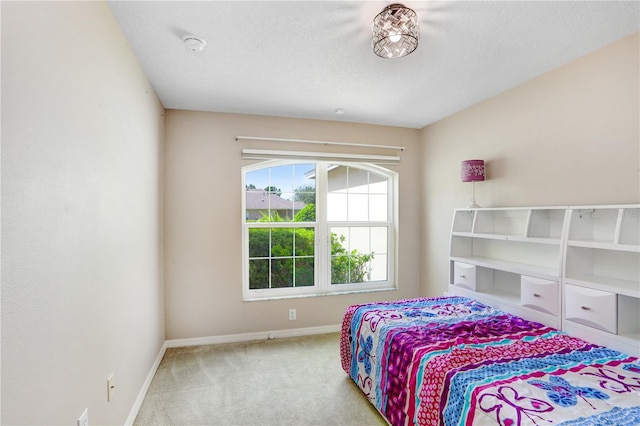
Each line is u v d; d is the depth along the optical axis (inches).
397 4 62.9
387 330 79.4
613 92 77.5
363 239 150.6
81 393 51.0
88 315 53.5
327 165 145.6
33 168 38.5
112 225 64.6
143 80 89.9
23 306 36.7
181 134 123.7
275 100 115.6
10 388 34.6
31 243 38.2
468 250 121.8
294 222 141.2
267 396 89.0
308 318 137.9
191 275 124.5
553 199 92.0
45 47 40.8
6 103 33.7
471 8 64.3
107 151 62.1
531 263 99.6
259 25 69.8
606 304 68.9
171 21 68.0
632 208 70.5
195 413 81.0
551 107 92.4
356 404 85.6
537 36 74.6
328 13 65.8
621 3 62.9
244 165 130.5
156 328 106.0
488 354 64.9
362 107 123.3
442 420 57.1
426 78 98.0
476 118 119.9
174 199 122.7
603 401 48.4
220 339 127.1
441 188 138.9
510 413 46.2
